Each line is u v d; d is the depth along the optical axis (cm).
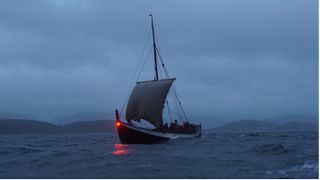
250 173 2662
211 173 2725
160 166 3088
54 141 9325
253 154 3988
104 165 3216
